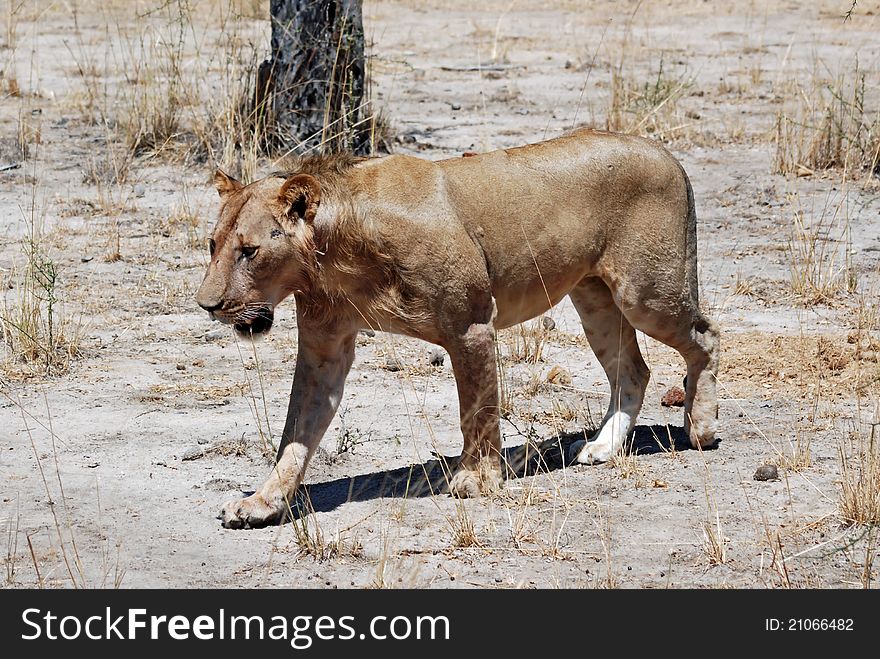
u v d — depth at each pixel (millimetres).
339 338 8094
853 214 15992
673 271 8844
